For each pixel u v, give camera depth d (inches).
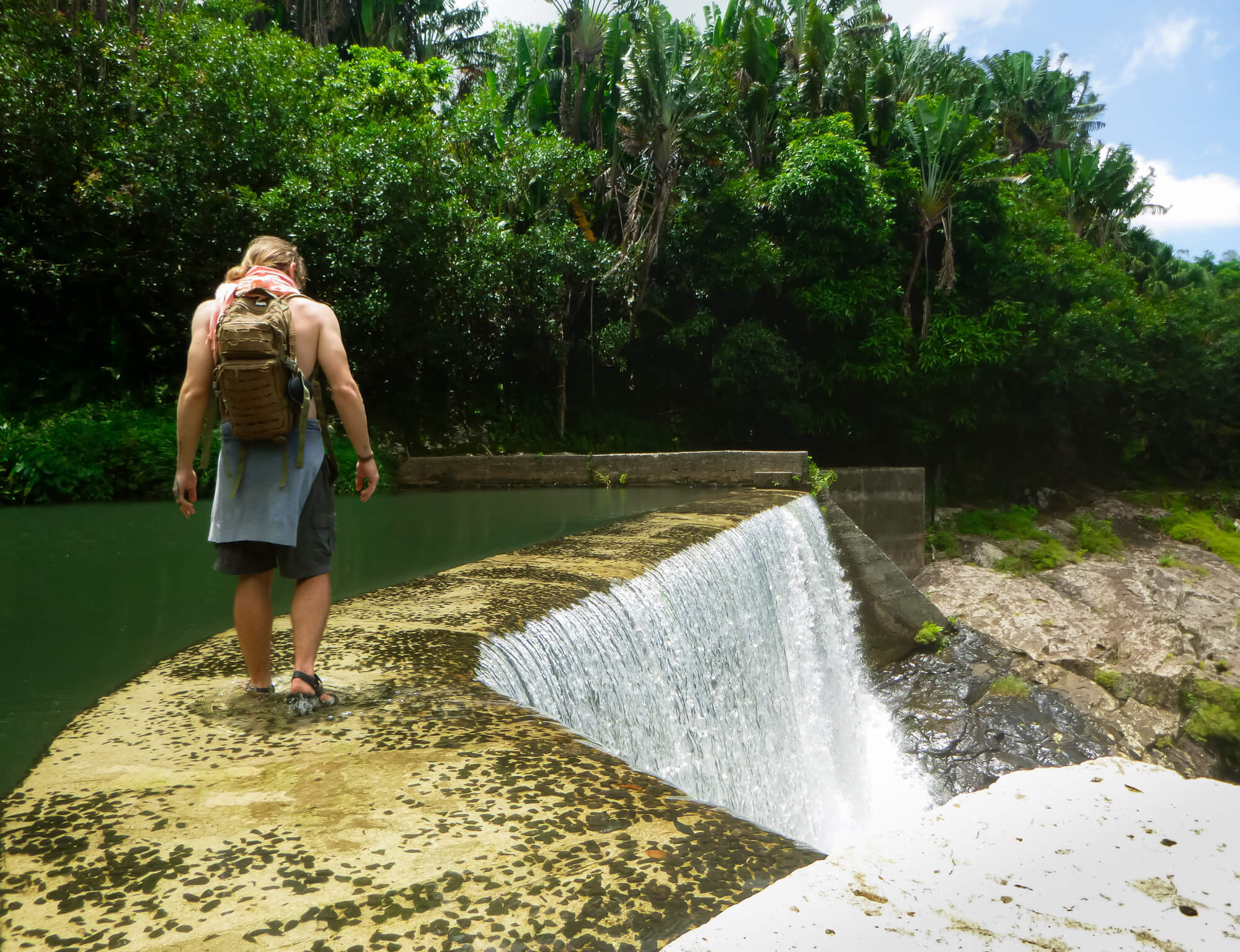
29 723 121.0
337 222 625.3
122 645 167.8
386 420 761.0
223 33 617.9
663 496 524.1
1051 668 638.5
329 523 105.7
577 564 231.8
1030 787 46.3
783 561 390.0
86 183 580.1
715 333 953.5
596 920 52.4
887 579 570.3
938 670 573.0
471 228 768.3
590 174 887.1
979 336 910.4
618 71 909.8
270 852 64.7
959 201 965.2
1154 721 609.6
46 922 55.4
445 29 1273.4
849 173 878.4
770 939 34.2
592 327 901.8
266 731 95.1
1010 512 991.0
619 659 185.6
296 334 100.6
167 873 61.8
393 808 72.4
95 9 610.9
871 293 896.9
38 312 612.1
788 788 323.9
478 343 845.2
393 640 142.8
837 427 971.9
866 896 36.9
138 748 90.0
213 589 222.2
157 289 621.0
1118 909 34.4
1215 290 1579.7
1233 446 1347.2
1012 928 33.6
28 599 209.5
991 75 1801.2
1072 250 1116.5
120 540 308.2
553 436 893.8
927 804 464.4
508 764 83.0
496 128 879.7
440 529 366.0
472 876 59.2
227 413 96.8
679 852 62.3
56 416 539.8
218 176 603.2
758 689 306.5
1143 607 778.8
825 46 979.9
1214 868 37.2
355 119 689.6
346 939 51.9
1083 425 1211.9
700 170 888.3
